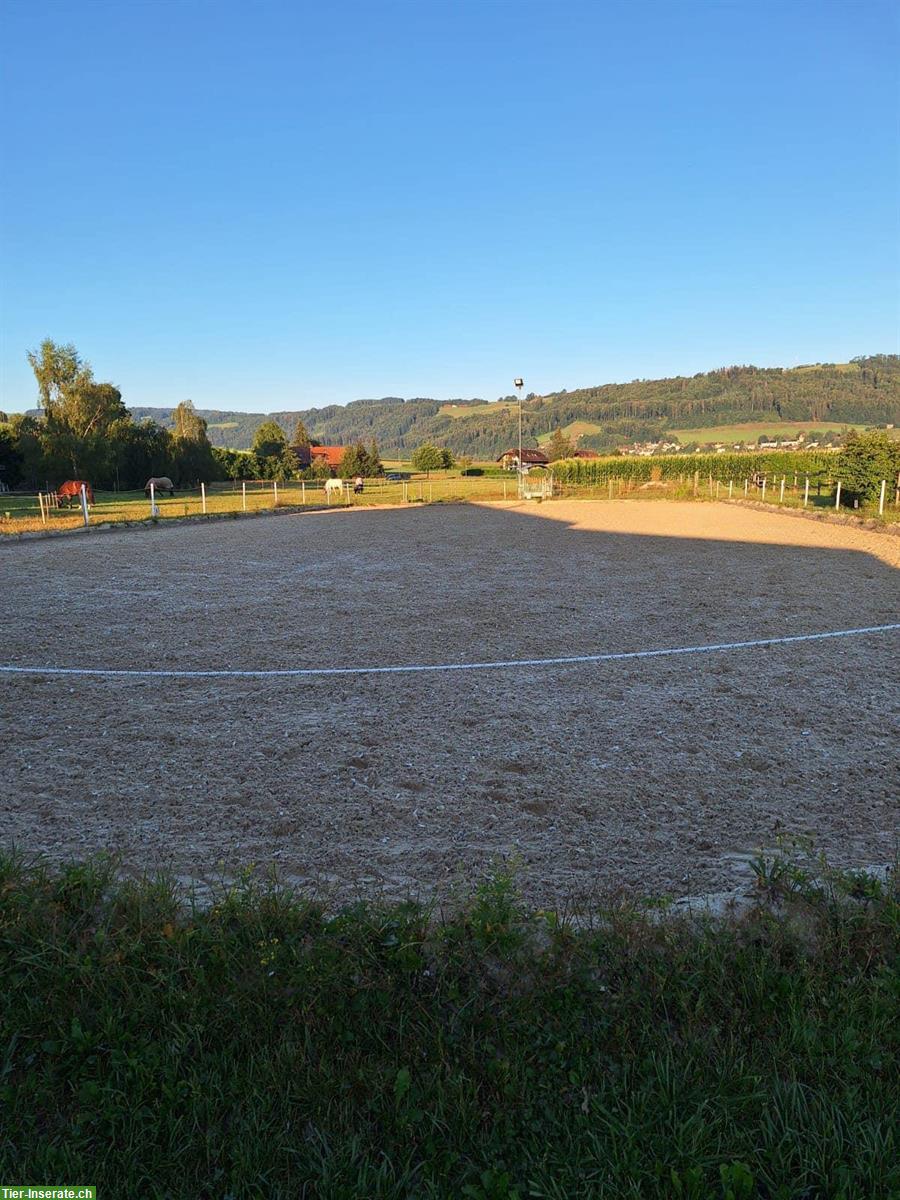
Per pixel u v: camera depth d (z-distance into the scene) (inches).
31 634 286.2
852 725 189.2
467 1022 86.7
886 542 551.5
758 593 362.0
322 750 174.4
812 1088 81.4
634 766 164.9
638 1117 77.4
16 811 143.3
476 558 502.0
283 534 676.1
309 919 99.8
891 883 108.1
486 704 206.8
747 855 126.4
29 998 88.4
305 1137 76.9
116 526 729.0
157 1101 79.4
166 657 255.0
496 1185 71.6
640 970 92.1
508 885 102.4
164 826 137.6
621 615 318.0
